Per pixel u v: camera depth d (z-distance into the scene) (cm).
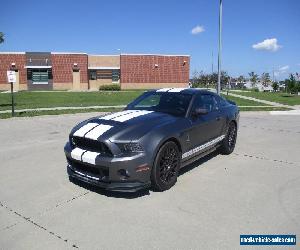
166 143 484
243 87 6600
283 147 795
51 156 702
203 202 450
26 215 413
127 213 417
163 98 606
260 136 948
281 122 1271
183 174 570
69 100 2414
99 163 444
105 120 507
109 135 452
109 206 438
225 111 687
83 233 370
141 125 481
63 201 454
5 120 1257
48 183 526
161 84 4547
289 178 554
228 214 414
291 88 4056
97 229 378
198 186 512
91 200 457
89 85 4531
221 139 673
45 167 618
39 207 436
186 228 379
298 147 796
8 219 403
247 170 598
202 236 362
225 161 658
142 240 355
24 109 1620
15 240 356
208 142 615
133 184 446
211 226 384
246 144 828
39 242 352
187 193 482
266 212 420
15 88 4256
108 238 359
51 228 381
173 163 506
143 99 627
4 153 731
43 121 1245
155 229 378
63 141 862
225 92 3806
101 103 2052
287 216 409
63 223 393
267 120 1338
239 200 457
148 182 462
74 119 1312
